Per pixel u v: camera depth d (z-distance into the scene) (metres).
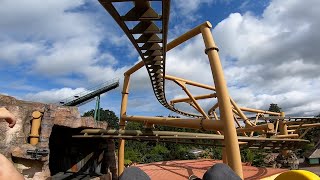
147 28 10.71
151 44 12.97
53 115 14.62
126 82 24.61
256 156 55.50
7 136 12.92
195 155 72.62
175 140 18.11
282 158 31.30
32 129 13.89
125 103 24.16
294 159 30.78
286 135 26.84
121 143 23.03
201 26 13.84
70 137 18.06
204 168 21.86
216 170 1.91
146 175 1.83
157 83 20.62
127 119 22.66
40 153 13.21
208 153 72.62
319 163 53.25
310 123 29.66
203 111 22.72
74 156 18.55
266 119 27.08
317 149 56.34
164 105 31.48
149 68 16.83
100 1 8.02
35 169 13.33
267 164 51.22
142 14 9.45
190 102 32.81
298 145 22.36
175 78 22.89
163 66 16.02
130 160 67.12
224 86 12.16
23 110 13.77
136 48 12.89
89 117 17.50
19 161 13.04
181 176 18.44
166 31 10.59
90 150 19.56
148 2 9.03
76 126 15.99
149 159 69.75
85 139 19.30
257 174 19.34
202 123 14.10
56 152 17.58
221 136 16.59
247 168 22.53
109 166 20.53
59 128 17.06
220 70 12.42
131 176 1.79
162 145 84.62
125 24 10.16
